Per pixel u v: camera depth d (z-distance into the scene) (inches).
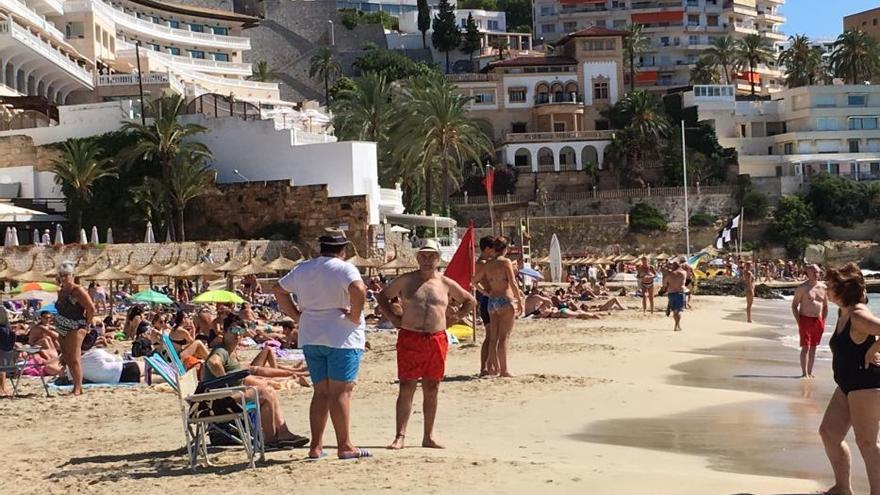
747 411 606.2
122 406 651.5
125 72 3895.2
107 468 445.7
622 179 4527.6
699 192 4220.0
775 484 394.6
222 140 2522.1
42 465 461.7
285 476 404.8
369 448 466.3
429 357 463.5
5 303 1520.7
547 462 435.2
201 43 4694.9
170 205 2388.0
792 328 1441.9
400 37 6225.4
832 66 5816.9
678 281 1305.4
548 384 704.4
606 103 4990.2
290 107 4424.2
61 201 2502.5
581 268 3518.7
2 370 697.0
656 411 602.9
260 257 2143.2
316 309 429.4
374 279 1720.0
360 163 2469.2
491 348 749.9
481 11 6633.9
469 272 727.7
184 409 434.0
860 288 362.6
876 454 359.9
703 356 975.6
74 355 709.3
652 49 6107.3
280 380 706.2
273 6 5807.1
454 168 3228.3
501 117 4955.7
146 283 2094.0
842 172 4648.1
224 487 393.1
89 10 3703.3
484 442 496.1
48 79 3363.7
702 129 4640.8
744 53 5590.6
